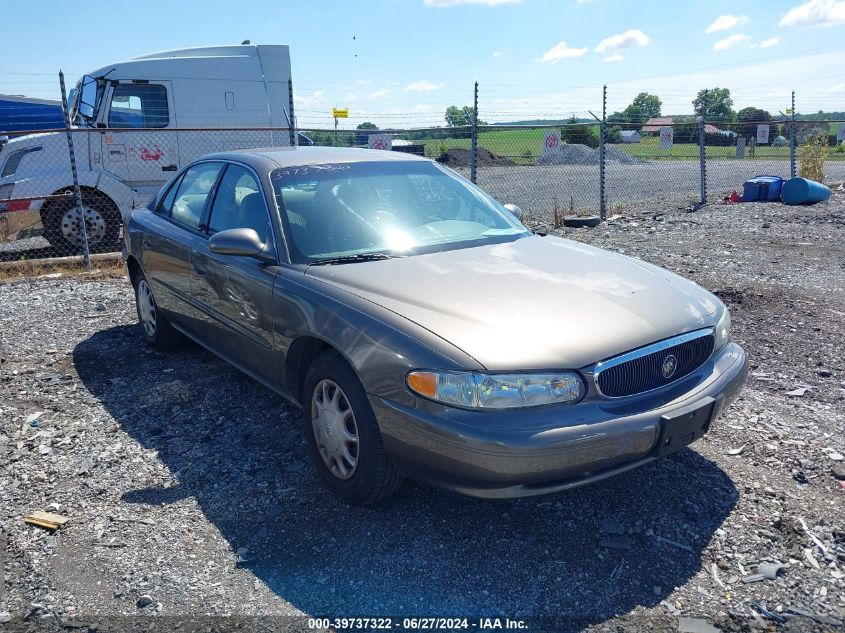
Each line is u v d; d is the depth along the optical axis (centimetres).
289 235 408
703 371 349
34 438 439
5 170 1132
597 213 1461
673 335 334
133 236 588
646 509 352
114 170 1216
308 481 385
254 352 427
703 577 304
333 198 438
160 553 324
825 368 536
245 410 475
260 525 345
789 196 1490
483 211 482
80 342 633
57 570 312
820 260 935
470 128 1240
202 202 509
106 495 373
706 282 808
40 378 539
